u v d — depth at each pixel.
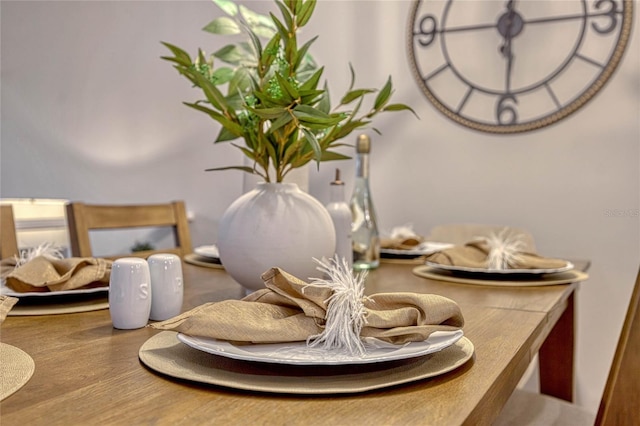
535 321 0.83
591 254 2.10
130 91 3.28
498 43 2.23
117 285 0.74
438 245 1.80
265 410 0.46
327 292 0.60
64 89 3.54
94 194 3.43
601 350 2.09
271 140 0.97
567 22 2.10
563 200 2.14
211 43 3.01
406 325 0.60
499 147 2.25
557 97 2.13
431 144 2.39
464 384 0.53
